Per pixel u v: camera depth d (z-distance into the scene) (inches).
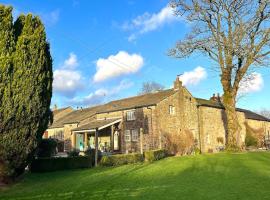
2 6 597.6
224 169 728.3
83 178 681.0
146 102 1673.2
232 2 1172.5
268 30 1166.3
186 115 1770.4
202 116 1877.5
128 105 1752.0
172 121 1675.7
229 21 1189.1
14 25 642.2
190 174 673.0
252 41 1180.5
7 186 600.1
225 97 1251.2
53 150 1055.6
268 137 2400.3
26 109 603.2
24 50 608.4
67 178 699.4
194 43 1250.0
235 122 1242.6
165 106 1654.8
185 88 1806.1
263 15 1157.7
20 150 605.3
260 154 1092.5
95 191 506.6
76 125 1999.3
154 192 484.1
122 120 1727.4
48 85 660.1
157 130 1572.3
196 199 428.1
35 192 521.7
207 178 608.4
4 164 600.7
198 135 1827.0
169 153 1550.2
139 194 472.4
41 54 633.0
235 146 1232.8
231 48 1165.7
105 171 805.9
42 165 853.2
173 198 437.7
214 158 974.4
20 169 638.5
